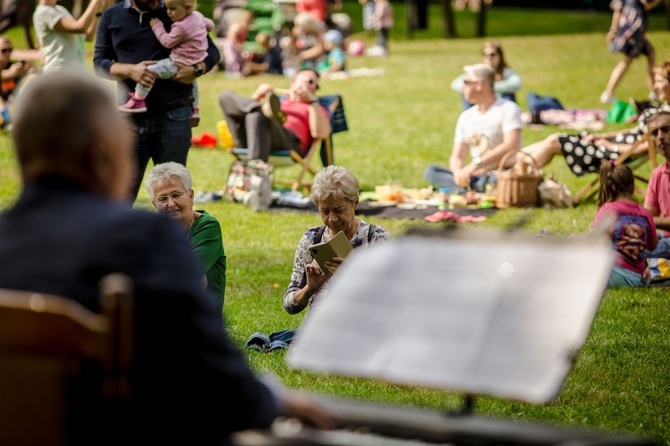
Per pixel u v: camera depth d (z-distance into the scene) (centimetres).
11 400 381
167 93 1169
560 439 400
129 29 1160
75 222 389
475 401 770
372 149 2173
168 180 814
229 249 1345
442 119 2592
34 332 369
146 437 384
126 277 378
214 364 380
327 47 3672
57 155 394
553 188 1537
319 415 420
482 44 4641
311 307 825
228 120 1662
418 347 389
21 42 4050
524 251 409
